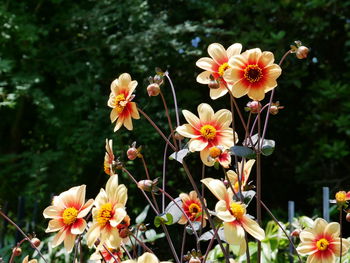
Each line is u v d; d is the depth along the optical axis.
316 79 7.06
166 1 7.34
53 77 7.45
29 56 6.74
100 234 1.23
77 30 7.33
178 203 1.38
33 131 8.02
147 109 6.32
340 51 6.99
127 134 6.07
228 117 1.30
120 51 6.51
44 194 6.73
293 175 7.23
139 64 6.45
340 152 5.93
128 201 6.36
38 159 6.59
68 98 7.23
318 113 6.88
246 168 1.36
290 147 7.35
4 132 8.04
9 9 6.81
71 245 1.23
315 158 6.41
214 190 1.12
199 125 1.29
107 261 1.41
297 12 6.57
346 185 6.38
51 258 3.49
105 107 6.51
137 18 6.46
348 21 6.74
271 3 6.72
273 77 1.19
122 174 6.23
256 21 6.76
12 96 6.25
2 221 4.25
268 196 7.28
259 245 1.24
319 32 6.81
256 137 1.32
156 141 6.45
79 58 7.27
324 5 6.46
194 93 6.50
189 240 5.07
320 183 6.42
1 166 7.46
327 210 2.49
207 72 1.32
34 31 6.58
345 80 6.77
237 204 1.12
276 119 7.21
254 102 1.27
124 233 1.18
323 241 1.32
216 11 6.90
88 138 6.32
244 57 1.20
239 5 7.11
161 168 6.61
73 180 6.99
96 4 6.79
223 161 1.29
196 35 6.82
